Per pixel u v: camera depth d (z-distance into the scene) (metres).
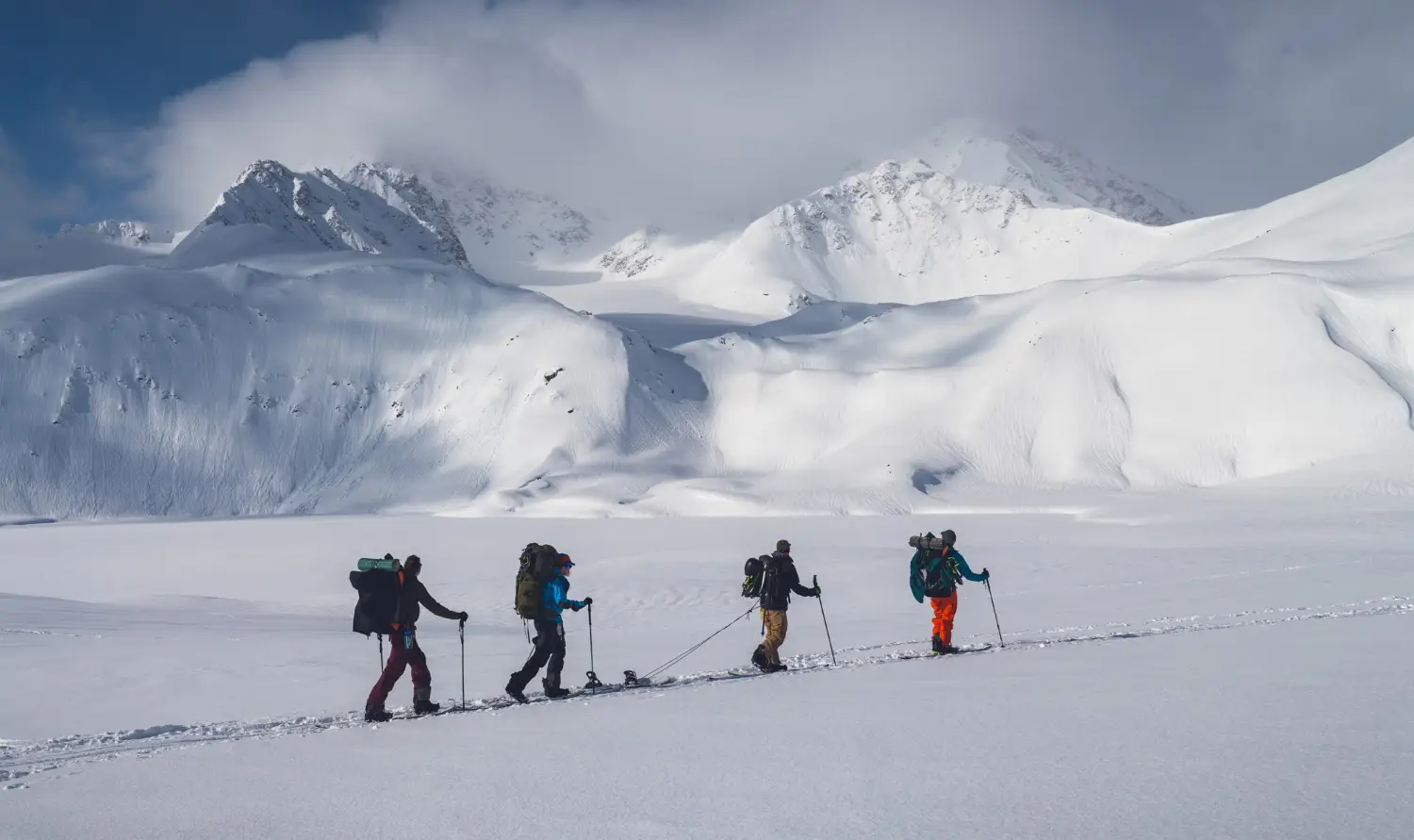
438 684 14.87
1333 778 5.02
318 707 12.68
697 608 29.19
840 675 11.51
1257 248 146.88
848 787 5.70
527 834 5.20
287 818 5.86
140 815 6.13
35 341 150.25
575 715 9.59
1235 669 9.12
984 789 5.40
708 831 5.03
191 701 13.02
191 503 140.12
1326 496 75.19
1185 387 112.06
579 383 148.62
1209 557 37.50
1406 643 10.19
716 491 106.62
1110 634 14.52
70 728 11.33
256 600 34.66
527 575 12.09
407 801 6.11
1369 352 106.00
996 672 10.45
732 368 157.88
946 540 14.02
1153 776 5.37
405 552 60.75
